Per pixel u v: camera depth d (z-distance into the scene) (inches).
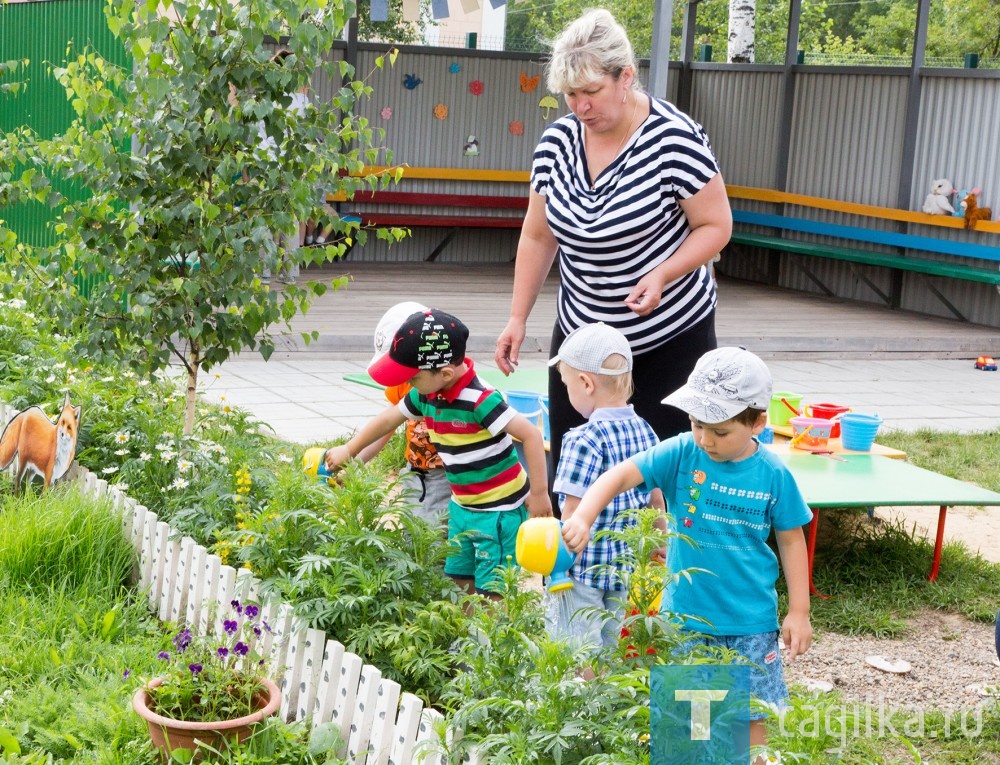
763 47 1248.8
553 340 180.2
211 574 166.4
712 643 132.9
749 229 712.4
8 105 452.4
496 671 124.2
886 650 194.5
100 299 212.8
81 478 209.6
